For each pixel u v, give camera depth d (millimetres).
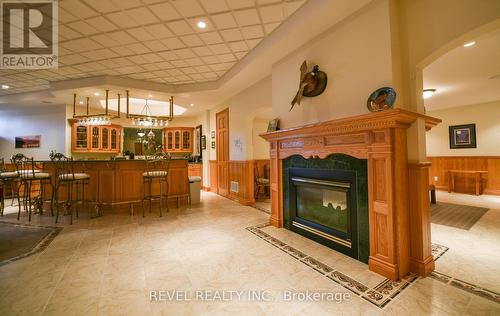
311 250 2613
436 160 7051
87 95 5367
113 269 2195
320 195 2883
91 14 2674
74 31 3027
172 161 5055
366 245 2266
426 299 1709
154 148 8438
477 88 4926
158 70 4426
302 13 2592
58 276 2068
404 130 2100
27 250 2645
